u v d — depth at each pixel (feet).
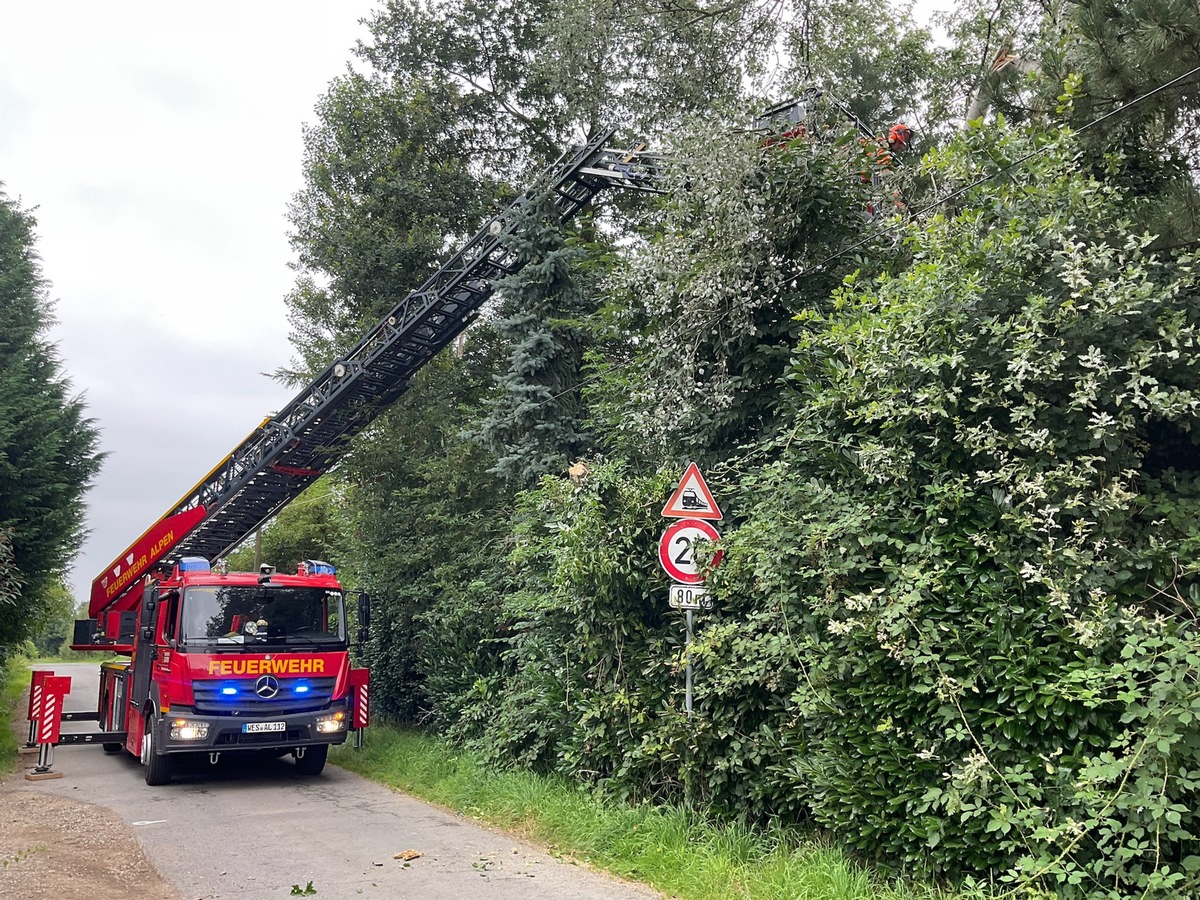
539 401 45.14
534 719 32.73
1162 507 18.13
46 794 34.32
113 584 51.08
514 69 72.08
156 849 24.68
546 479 32.19
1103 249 18.92
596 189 51.42
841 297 24.93
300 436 54.03
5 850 24.67
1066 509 18.03
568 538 28.50
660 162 35.78
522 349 45.68
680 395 30.27
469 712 37.76
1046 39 31.35
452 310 54.13
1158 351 18.47
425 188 66.49
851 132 31.42
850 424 23.39
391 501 55.88
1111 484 18.21
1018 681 16.89
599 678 28.86
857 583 21.02
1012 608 17.71
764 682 23.11
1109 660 16.71
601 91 57.21
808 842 20.62
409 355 55.57
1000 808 16.01
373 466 56.13
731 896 18.65
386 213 65.77
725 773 23.40
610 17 54.24
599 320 43.45
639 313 33.91
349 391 53.67
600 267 44.29
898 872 18.42
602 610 28.84
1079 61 24.94
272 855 23.89
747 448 28.94
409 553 50.39
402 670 50.55
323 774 39.47
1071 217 21.81
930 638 18.22
